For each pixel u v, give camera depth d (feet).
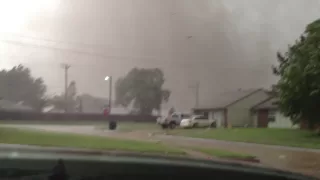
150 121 199.31
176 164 5.30
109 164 5.01
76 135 69.26
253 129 121.70
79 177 4.73
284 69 102.89
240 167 5.70
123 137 78.84
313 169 42.22
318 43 90.94
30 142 55.21
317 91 87.51
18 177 4.59
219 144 73.56
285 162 48.78
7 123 135.44
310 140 83.61
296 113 98.63
